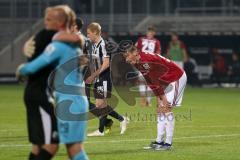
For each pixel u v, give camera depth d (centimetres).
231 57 9075
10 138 3638
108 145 3375
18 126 4269
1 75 9919
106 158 2942
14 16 10238
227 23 9781
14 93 7694
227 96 7388
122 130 3884
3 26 10269
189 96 7338
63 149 3134
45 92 2055
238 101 6644
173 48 7606
